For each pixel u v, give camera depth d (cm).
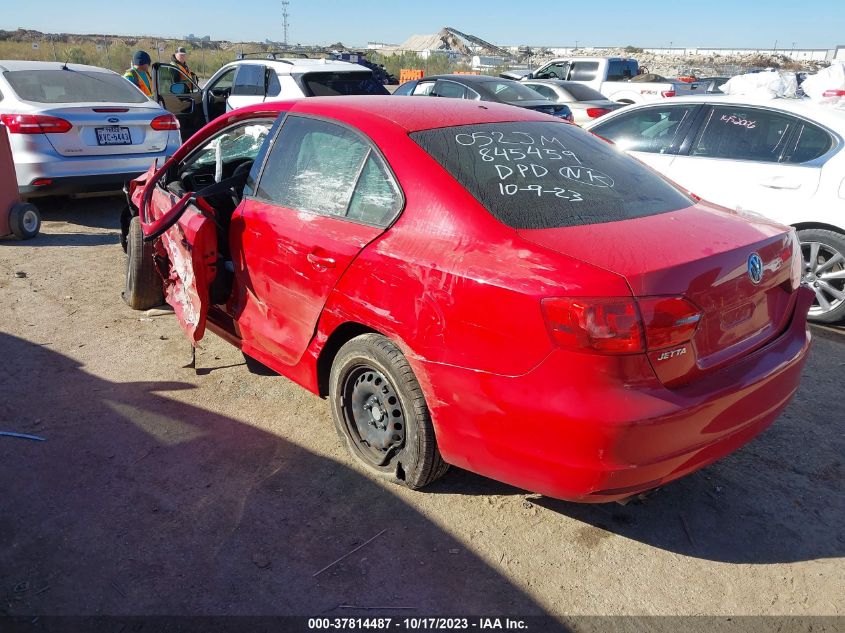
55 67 813
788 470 341
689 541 291
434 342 271
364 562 274
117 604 251
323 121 346
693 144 584
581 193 299
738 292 267
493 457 264
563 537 292
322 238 318
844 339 500
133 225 507
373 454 326
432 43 14788
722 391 255
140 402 391
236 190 426
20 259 651
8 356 443
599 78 1911
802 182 518
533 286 244
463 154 304
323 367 340
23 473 324
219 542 283
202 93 1184
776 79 645
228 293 398
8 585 257
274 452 346
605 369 236
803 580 271
